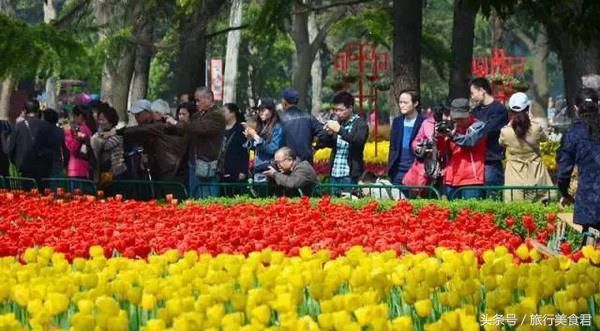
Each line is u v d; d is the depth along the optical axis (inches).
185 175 750.5
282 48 2775.6
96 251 415.2
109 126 757.3
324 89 3631.9
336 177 713.0
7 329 290.0
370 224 540.1
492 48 2306.8
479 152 669.9
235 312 313.1
